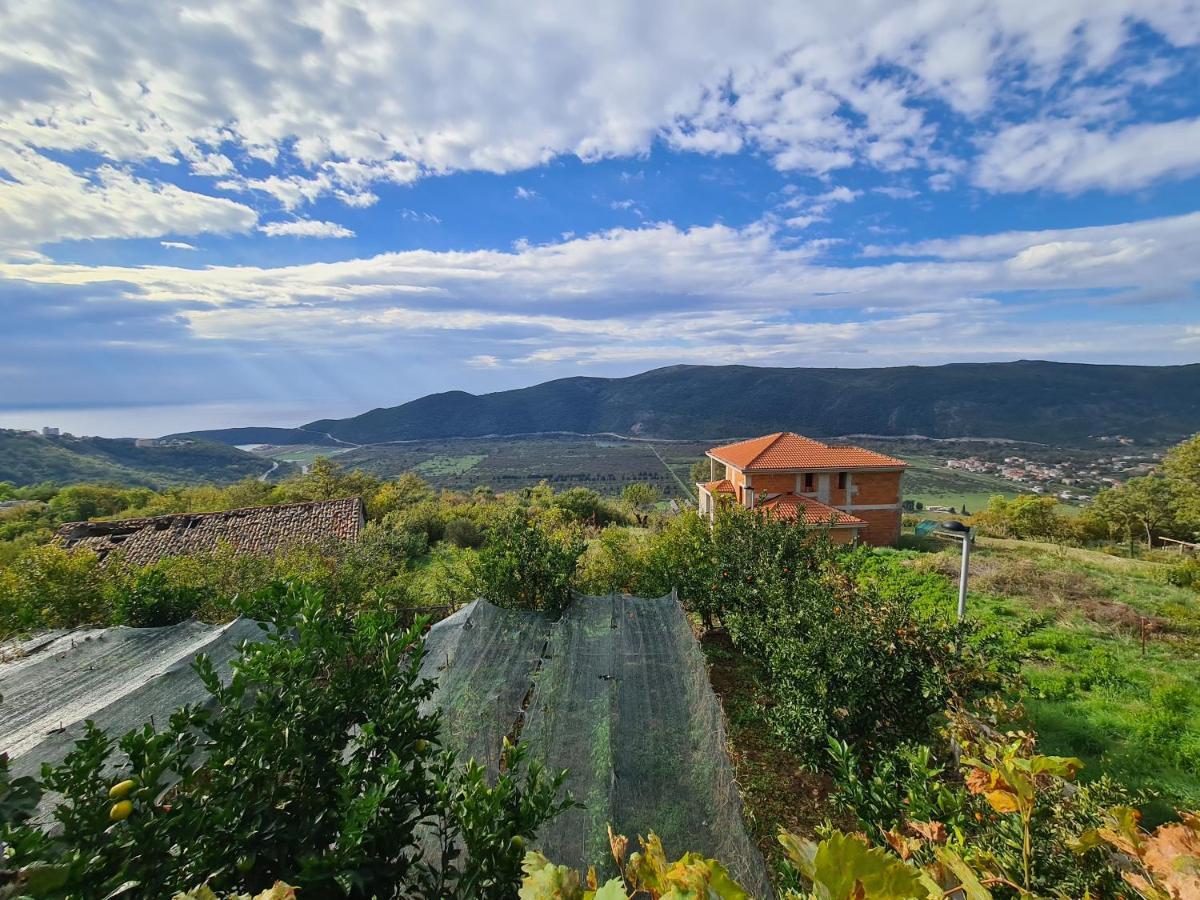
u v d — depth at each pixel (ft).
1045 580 51.75
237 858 5.77
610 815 14.66
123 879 4.97
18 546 62.90
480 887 6.02
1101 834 4.48
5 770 4.88
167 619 31.60
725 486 98.43
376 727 7.24
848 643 18.60
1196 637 36.86
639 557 43.32
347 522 71.67
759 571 29.45
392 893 6.48
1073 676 30.71
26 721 18.78
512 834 6.36
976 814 9.42
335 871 5.54
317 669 7.73
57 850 4.99
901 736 17.81
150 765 5.67
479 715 19.08
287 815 6.40
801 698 19.20
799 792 21.27
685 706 20.04
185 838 5.55
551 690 21.01
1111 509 98.22
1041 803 8.07
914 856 6.93
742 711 27.12
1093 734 24.62
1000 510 108.37
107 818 5.21
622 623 28.02
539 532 34.91
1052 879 6.93
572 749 17.40
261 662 7.01
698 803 15.39
